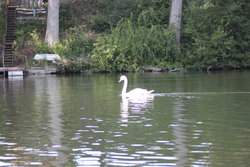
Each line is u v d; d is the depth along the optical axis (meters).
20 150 11.64
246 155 10.97
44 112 16.52
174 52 37.75
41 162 10.73
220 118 15.05
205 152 11.24
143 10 40.19
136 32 36.84
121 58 35.72
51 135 13.04
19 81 28.53
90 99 19.56
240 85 24.11
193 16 38.34
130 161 10.67
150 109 16.83
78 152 11.41
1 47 37.41
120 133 13.14
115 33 36.75
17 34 38.28
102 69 35.53
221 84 24.75
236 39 38.94
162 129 13.56
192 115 15.61
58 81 27.95
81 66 35.16
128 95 20.09
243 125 13.99
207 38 37.44
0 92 22.53
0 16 39.16
